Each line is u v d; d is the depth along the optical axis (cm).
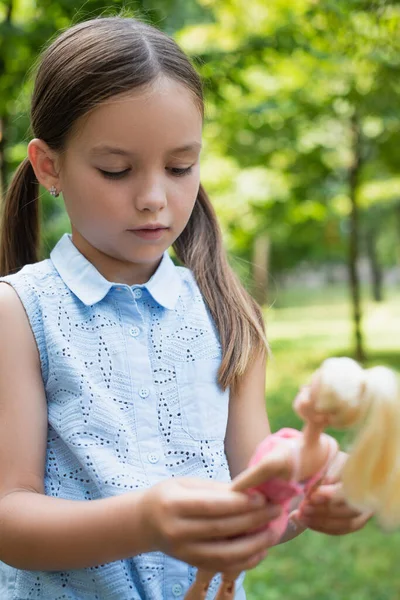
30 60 448
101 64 131
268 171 1267
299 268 3406
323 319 2253
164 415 145
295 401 101
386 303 2681
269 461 99
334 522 118
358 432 98
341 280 4097
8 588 143
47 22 459
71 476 139
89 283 146
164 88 132
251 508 100
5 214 183
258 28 719
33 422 137
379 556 483
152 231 135
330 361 100
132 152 131
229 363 152
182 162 135
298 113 1013
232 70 584
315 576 452
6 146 468
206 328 156
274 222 1407
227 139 1093
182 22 689
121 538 109
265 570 460
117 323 147
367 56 634
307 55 663
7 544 122
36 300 144
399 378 100
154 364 147
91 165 133
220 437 149
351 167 1212
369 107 818
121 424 140
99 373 142
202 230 170
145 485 137
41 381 142
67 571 138
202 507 100
